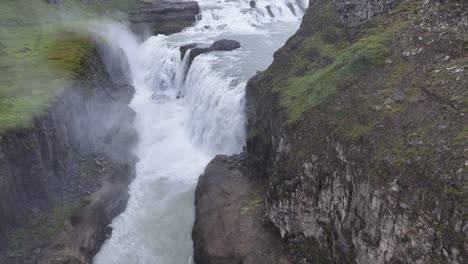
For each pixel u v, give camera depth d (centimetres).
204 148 4066
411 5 2644
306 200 2311
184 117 4594
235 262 2470
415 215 1678
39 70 3841
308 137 2366
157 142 4238
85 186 3206
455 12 2292
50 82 3578
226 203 2917
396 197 1759
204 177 3250
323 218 2222
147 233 3017
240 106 3688
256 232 2592
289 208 2414
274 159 2814
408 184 1731
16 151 2767
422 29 2366
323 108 2388
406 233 1719
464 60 2034
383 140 1952
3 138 2700
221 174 3203
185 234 3000
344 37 2931
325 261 2194
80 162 3447
